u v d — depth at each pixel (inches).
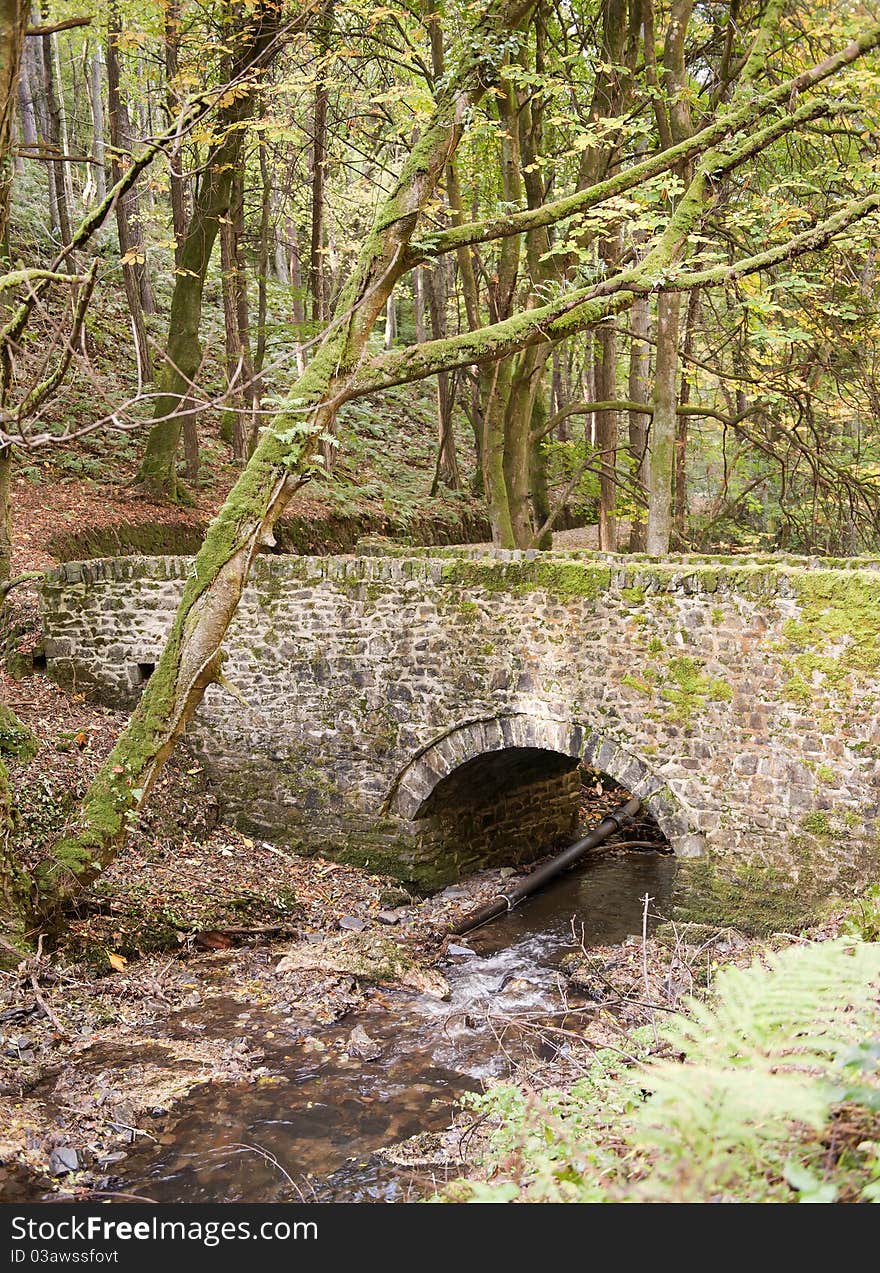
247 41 492.7
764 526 776.9
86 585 497.0
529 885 482.6
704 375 596.1
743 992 130.4
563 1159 136.5
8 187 332.2
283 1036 318.3
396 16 486.3
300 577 473.7
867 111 381.7
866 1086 108.0
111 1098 265.6
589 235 513.3
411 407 1033.5
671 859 534.3
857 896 344.8
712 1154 101.8
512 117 486.3
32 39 852.0
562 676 418.3
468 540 847.1
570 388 956.0
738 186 426.6
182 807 469.1
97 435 691.4
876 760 350.0
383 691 461.4
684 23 488.4
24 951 316.2
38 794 385.1
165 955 367.6
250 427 741.3
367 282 315.0
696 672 387.5
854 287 502.0
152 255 933.2
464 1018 338.3
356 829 474.3
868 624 349.7
